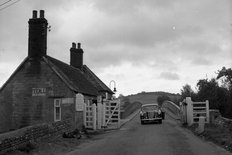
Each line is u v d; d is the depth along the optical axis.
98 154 13.98
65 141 18.23
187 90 50.72
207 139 18.12
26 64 29.67
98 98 31.86
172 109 48.50
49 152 14.80
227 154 13.32
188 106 26.95
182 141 17.45
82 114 27.34
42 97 28.98
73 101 28.28
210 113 26.84
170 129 24.86
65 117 28.23
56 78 28.91
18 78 29.66
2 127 29.50
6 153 13.36
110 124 29.89
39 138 16.75
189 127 25.62
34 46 29.69
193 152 13.88
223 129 20.55
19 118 29.25
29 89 29.33
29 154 14.12
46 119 28.69
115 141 18.38
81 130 24.73
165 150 14.41
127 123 34.53
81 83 34.31
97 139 20.20
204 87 36.56
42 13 29.75
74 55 43.03
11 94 29.66
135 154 13.58
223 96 34.28
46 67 29.23
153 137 19.47
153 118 32.16
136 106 70.62
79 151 15.19
